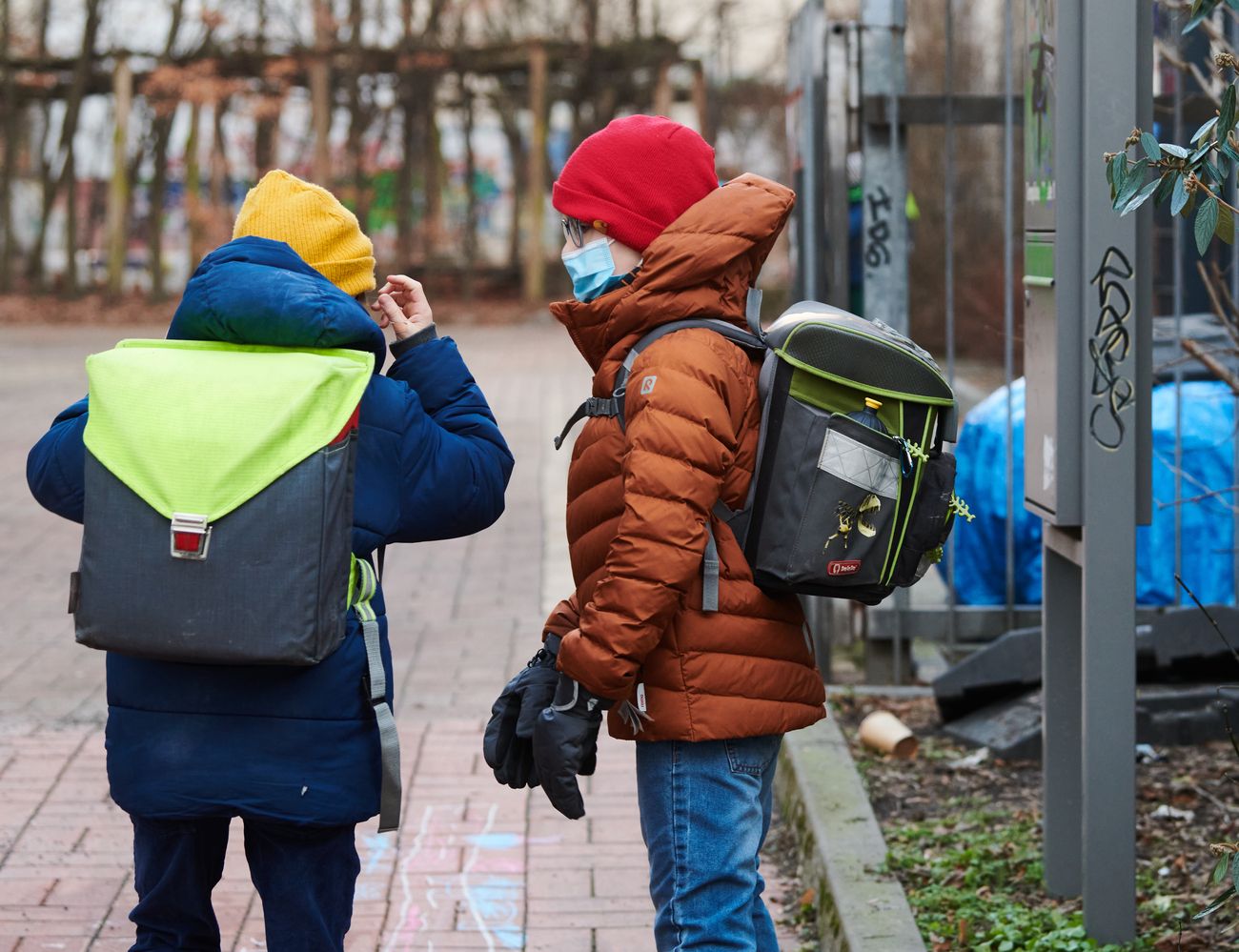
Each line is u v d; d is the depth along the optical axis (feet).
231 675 12.71
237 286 12.80
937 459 13.20
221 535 12.08
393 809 12.99
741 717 12.85
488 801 23.03
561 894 19.84
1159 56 24.94
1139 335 16.37
